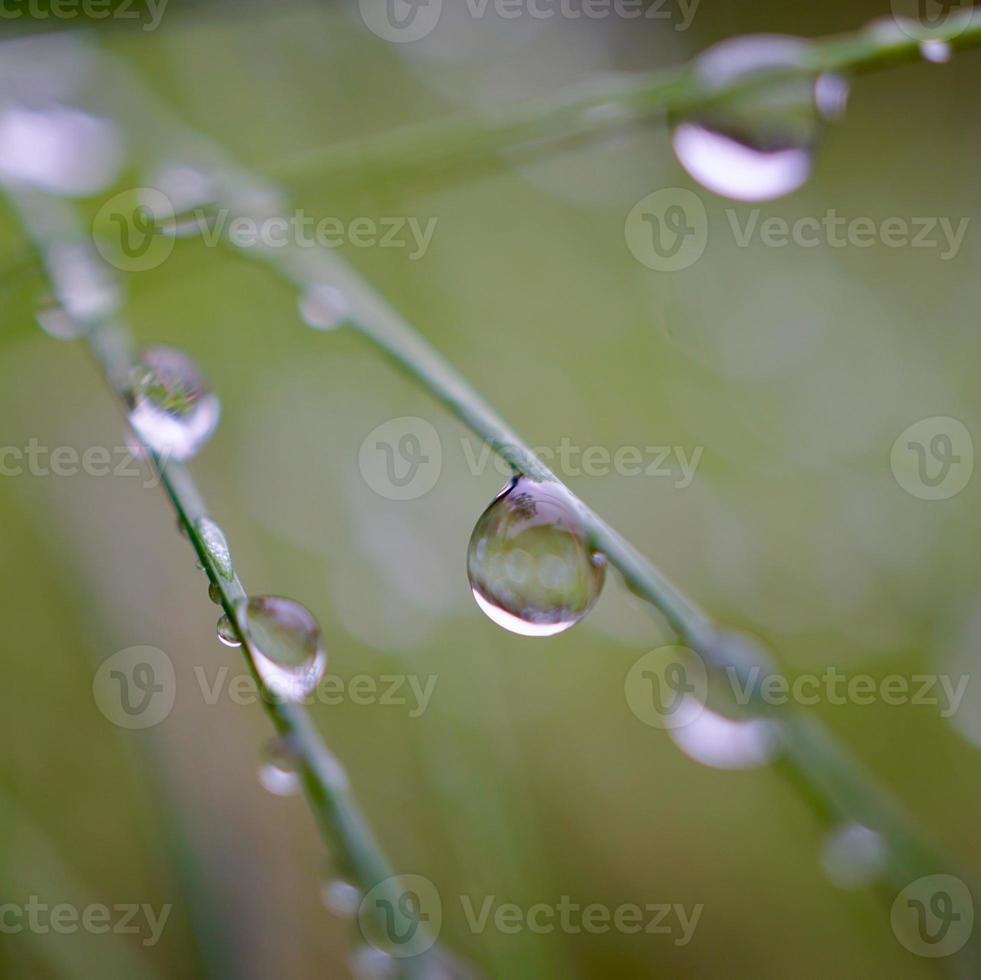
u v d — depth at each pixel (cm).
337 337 13
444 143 11
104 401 12
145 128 12
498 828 12
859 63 11
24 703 12
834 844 11
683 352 14
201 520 10
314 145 15
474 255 14
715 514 13
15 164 12
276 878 12
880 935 12
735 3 17
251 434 12
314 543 12
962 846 12
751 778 12
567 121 11
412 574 12
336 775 10
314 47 15
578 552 10
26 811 12
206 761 12
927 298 15
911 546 13
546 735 12
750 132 11
